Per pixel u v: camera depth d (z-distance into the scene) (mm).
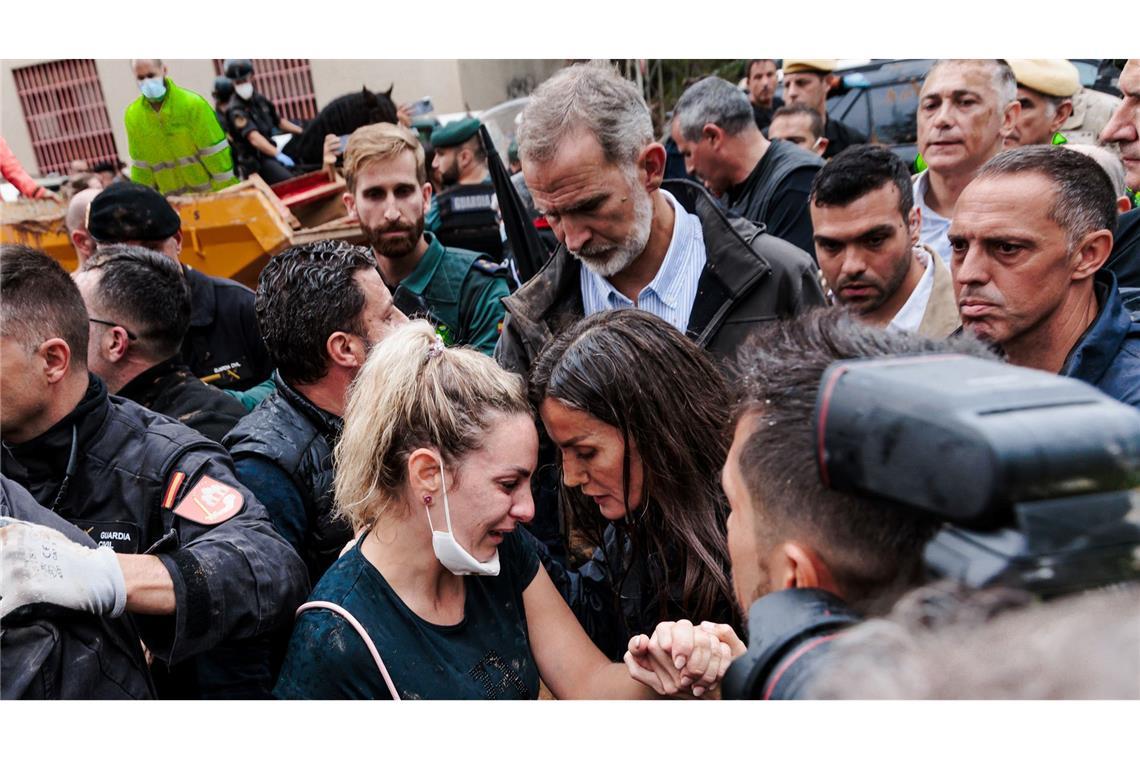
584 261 1897
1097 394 604
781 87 5184
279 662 1473
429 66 5801
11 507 1192
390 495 1249
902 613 662
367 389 1261
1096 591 591
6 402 1358
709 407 1358
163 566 1188
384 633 1210
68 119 6680
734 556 858
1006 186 1420
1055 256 1402
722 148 3139
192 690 1438
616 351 1341
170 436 1481
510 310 2049
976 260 1453
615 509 1398
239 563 1270
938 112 2438
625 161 1781
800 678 668
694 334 1920
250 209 3498
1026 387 609
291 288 1665
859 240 2031
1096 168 1422
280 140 5121
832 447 656
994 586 571
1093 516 558
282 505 1584
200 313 2676
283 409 1698
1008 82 2381
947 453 572
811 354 812
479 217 3672
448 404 1210
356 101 4633
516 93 5750
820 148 3871
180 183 4012
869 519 701
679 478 1349
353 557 1270
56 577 1084
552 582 1485
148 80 3803
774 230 3023
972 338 833
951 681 624
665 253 1946
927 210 2574
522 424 1245
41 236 4008
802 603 719
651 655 1187
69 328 1408
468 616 1312
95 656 1138
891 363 678
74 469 1429
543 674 1407
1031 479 545
